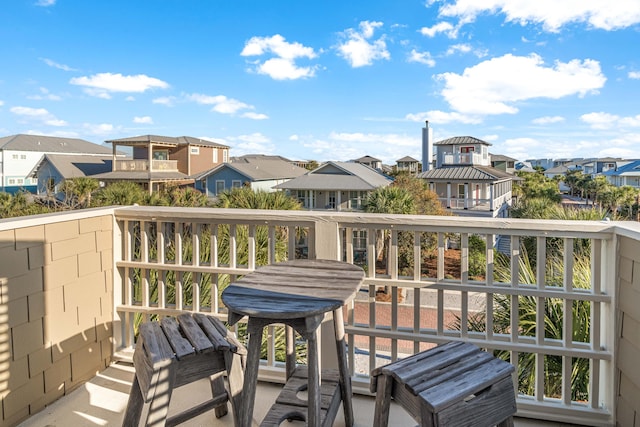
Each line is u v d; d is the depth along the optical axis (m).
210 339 1.59
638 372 1.56
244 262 3.68
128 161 23.38
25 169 30.92
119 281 2.43
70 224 2.10
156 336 1.61
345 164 23.14
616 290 1.70
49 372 1.99
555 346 1.84
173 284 2.93
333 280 1.60
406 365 1.38
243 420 1.42
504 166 37.94
